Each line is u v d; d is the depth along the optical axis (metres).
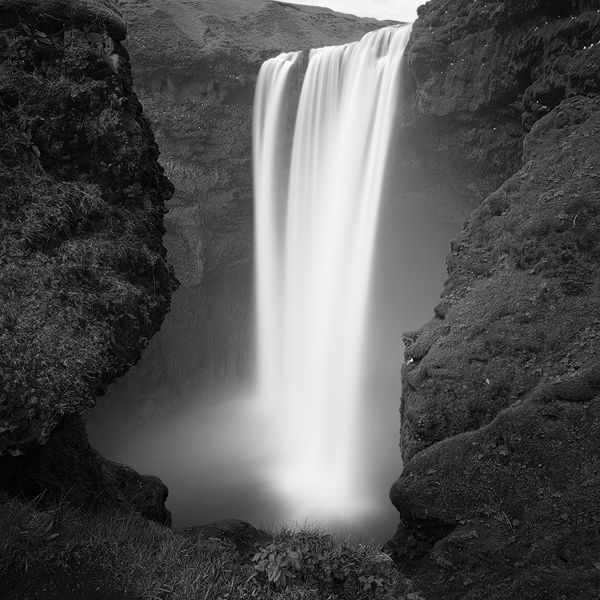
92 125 5.40
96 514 4.94
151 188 6.22
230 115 26.66
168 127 26.00
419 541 8.12
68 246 4.89
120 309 4.96
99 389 4.82
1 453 4.11
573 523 7.07
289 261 25.84
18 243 4.63
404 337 10.52
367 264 21.91
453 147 17.41
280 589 3.77
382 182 20.44
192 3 27.72
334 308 23.80
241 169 27.14
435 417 8.71
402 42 18.84
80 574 3.89
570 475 7.40
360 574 3.99
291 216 24.86
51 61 5.32
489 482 7.75
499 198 10.73
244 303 29.11
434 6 16.84
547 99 12.59
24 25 5.21
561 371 8.19
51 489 5.29
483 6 15.00
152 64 25.16
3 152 4.92
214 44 25.61
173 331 27.78
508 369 8.55
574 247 9.29
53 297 4.57
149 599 3.79
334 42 29.03
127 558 4.09
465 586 7.01
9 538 3.86
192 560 4.21
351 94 21.31
